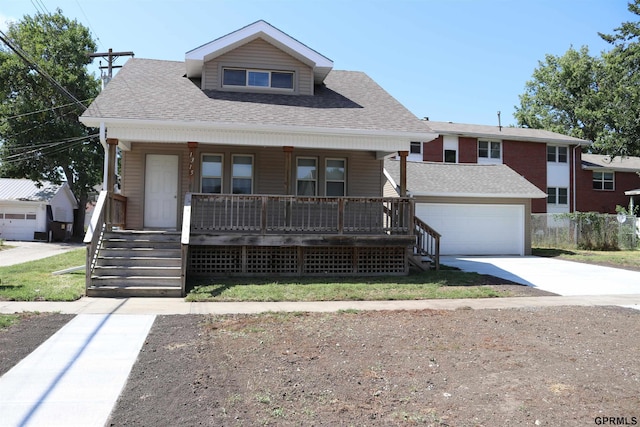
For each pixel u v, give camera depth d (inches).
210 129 466.3
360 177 586.2
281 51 569.0
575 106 1603.1
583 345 243.0
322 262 487.2
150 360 209.2
